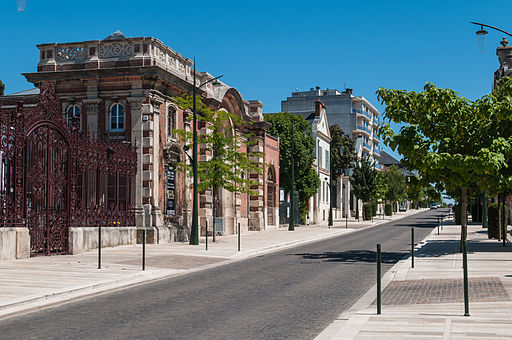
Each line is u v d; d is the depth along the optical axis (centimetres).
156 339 814
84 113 2966
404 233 4003
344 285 1401
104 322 946
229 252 2392
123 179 2881
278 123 5731
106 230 2472
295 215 5803
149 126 2869
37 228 2069
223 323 931
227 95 3772
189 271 1788
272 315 1004
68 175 2216
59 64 2995
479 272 1572
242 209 4291
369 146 11388
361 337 793
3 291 1238
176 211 3123
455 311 995
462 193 2186
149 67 2844
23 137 1983
